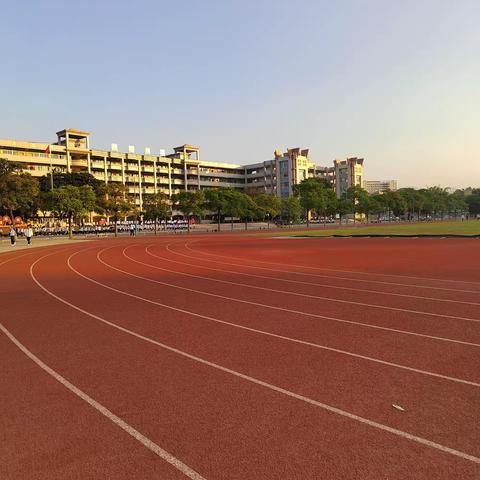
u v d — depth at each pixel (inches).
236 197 3132.4
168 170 4493.1
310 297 450.0
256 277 613.9
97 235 2512.3
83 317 372.2
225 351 269.4
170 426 173.6
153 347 281.0
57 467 146.7
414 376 222.7
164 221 3422.7
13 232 1558.8
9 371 241.8
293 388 209.6
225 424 174.1
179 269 731.4
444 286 508.7
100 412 187.8
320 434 164.9
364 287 510.6
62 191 2126.0
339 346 275.9
